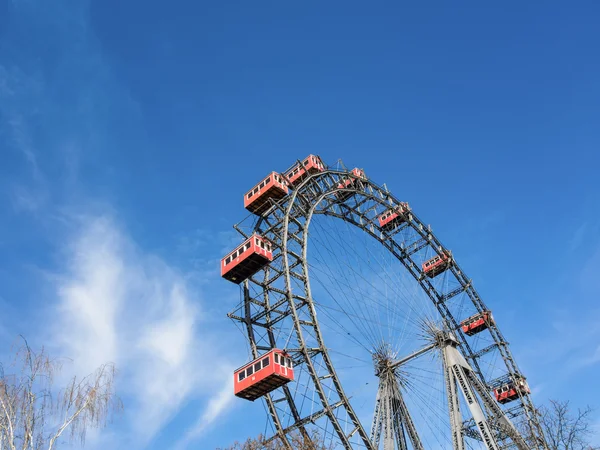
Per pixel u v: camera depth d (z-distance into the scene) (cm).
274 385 4934
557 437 3616
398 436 5419
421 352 6044
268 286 5669
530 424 5269
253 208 6253
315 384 4894
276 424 5084
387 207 7219
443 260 7600
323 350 5153
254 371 4900
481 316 7644
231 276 5594
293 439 4706
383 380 5656
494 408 5806
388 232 7412
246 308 5766
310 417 4931
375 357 5791
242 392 4947
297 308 5459
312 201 6341
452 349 5978
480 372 7419
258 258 5381
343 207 6925
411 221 7438
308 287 5522
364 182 7150
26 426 2230
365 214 7131
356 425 4919
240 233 6081
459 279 7719
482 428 5516
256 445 4847
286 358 4966
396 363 5772
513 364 7412
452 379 5819
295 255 5684
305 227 5922
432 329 6119
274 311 5544
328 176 6688
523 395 7194
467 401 5672
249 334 5600
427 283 7625
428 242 7562
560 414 3688
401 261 7556
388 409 5456
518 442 5447
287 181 6338
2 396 2253
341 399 4972
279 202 6281
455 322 7544
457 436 5541
